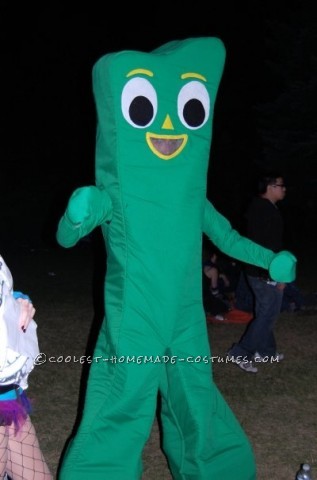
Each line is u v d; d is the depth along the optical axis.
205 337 3.75
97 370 3.71
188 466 3.77
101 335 3.78
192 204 3.67
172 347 3.64
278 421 5.07
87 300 9.05
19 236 15.84
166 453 3.89
